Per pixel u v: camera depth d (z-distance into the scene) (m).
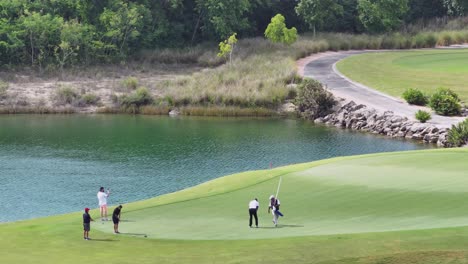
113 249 29.48
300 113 84.38
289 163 57.53
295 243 27.92
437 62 109.31
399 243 26.31
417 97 80.88
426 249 25.19
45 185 50.84
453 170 40.09
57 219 38.06
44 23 114.62
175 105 89.38
